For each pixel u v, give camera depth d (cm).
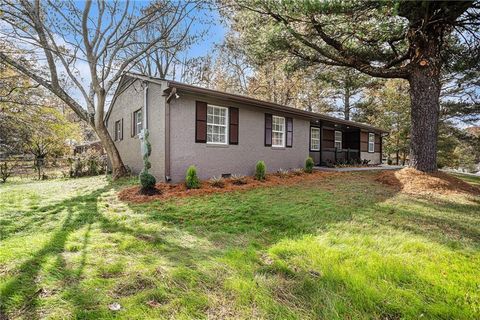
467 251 278
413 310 175
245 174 888
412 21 637
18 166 1219
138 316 167
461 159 2211
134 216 422
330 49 864
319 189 662
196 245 296
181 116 724
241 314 172
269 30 754
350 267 234
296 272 227
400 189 646
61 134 1543
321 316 170
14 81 1146
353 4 598
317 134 1377
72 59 866
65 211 453
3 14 710
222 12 908
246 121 894
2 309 172
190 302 182
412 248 283
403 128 1950
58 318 164
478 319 169
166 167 695
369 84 1570
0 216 414
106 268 230
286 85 1925
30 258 249
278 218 402
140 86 890
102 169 1239
